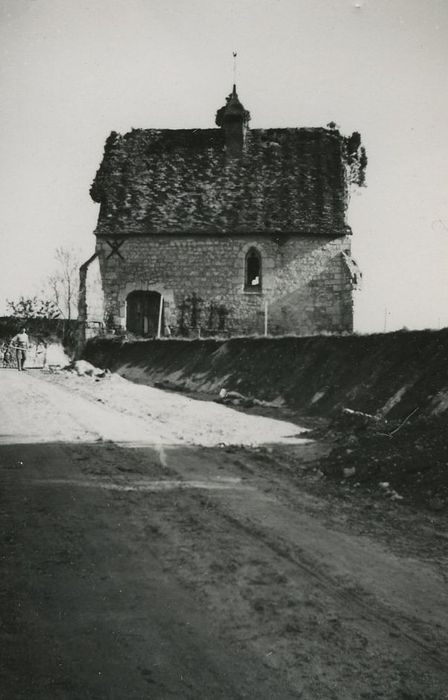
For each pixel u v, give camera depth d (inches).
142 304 1160.2
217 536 253.0
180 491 318.3
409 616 189.9
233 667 160.4
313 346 730.2
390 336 613.9
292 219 1127.0
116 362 1075.9
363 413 516.7
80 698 145.6
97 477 338.0
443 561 235.6
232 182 1182.9
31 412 559.8
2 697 144.1
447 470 330.3
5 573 211.2
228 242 1127.0
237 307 1123.9
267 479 355.6
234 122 1214.3
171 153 1227.9
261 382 759.1
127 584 205.6
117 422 534.6
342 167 1179.9
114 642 169.8
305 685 154.0
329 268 1119.6
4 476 334.3
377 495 329.4
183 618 184.4
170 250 1133.7
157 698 146.9
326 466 385.7
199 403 690.8
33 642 168.7
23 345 1052.5
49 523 262.2
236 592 202.4
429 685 155.6
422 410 482.3
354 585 210.5
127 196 1177.4
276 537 254.2
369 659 165.8
